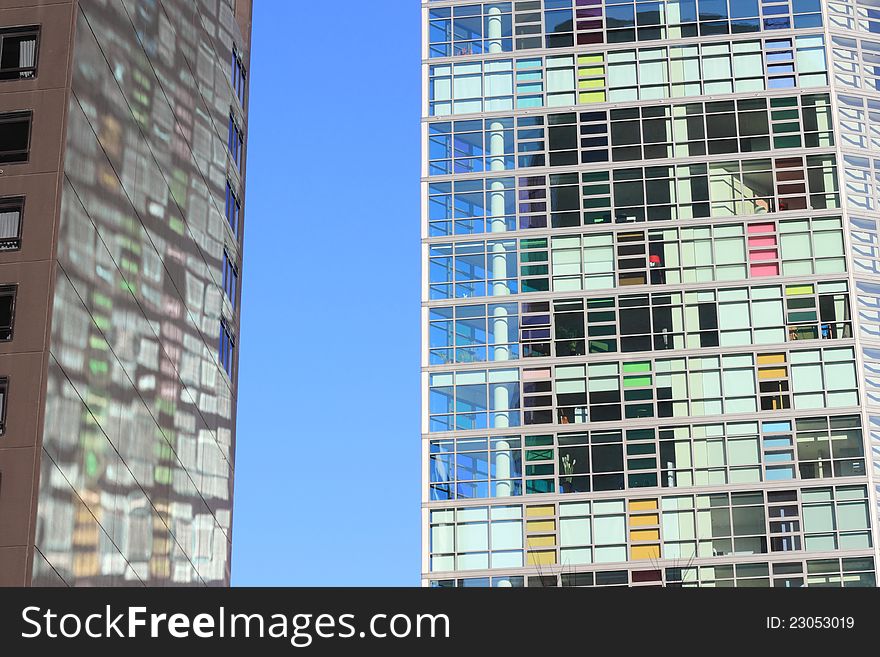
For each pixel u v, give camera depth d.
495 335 104.12
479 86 112.19
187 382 85.38
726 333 103.06
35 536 60.88
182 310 84.94
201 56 92.62
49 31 69.06
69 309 66.12
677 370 102.19
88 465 67.62
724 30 112.19
